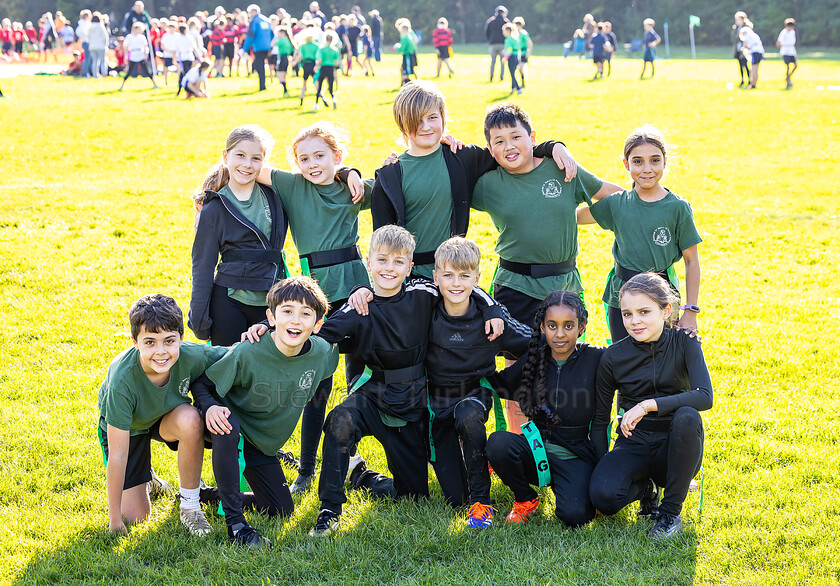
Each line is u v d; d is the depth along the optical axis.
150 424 4.04
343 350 4.29
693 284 4.62
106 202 10.73
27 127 15.98
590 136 15.66
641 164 4.51
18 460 4.67
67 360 6.12
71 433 5.00
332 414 4.08
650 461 4.02
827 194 11.71
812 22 48.88
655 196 4.62
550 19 58.38
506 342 4.28
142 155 14.08
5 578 3.63
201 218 4.45
